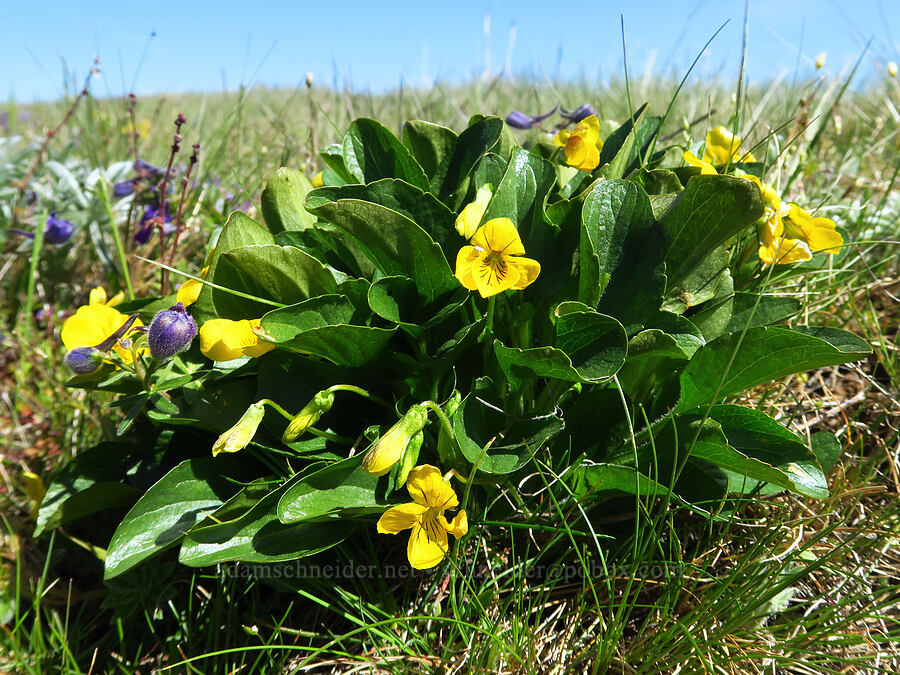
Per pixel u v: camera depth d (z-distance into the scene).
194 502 0.15
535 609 0.16
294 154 0.37
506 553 0.17
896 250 0.26
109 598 0.16
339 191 0.16
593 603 0.16
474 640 0.15
